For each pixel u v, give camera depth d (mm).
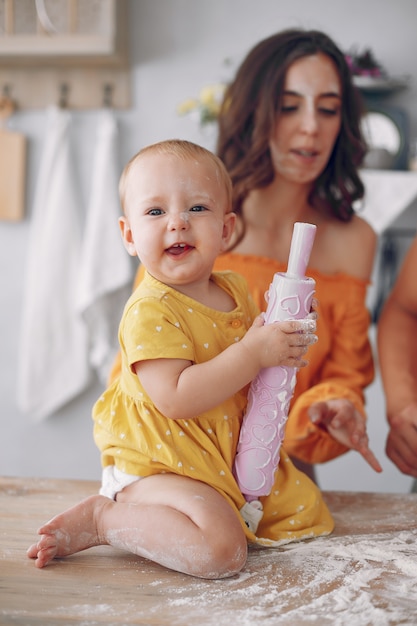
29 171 2707
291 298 1023
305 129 1483
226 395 999
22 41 2426
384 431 2586
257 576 985
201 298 1095
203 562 961
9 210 2684
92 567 1009
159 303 1034
